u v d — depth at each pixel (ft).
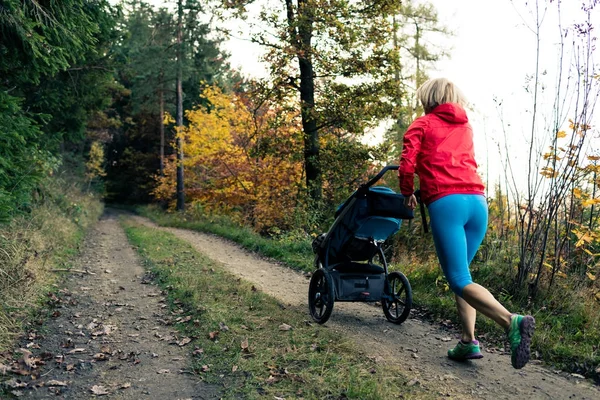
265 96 44.65
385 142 45.16
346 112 42.55
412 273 22.11
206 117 74.59
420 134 12.24
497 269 19.25
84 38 24.25
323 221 42.93
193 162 76.74
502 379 12.16
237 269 28.35
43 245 28.22
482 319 16.17
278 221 55.36
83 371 12.76
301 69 44.16
